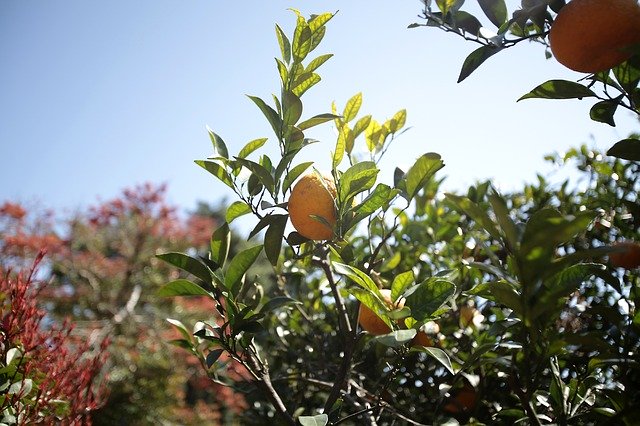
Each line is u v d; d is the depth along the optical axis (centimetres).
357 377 83
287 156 57
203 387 241
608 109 50
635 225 85
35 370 68
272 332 101
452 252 99
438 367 85
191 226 304
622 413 40
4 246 235
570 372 69
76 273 264
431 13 55
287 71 59
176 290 59
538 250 34
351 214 56
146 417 210
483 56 52
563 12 45
